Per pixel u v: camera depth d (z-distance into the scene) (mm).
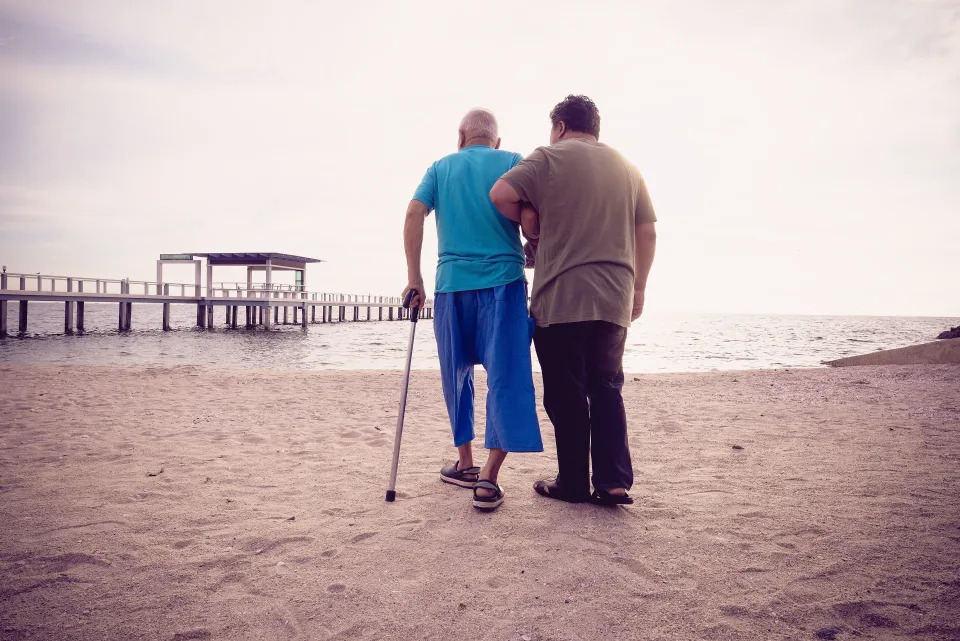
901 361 9977
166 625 1482
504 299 2385
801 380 7707
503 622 1498
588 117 2498
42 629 1456
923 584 1669
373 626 1480
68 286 26672
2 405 5266
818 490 2604
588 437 2424
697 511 2346
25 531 2115
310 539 2053
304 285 39312
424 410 5355
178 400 5793
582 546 1982
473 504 2414
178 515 2301
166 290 32719
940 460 3141
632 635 1433
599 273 2254
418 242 2596
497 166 2521
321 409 5332
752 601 1592
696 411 5160
